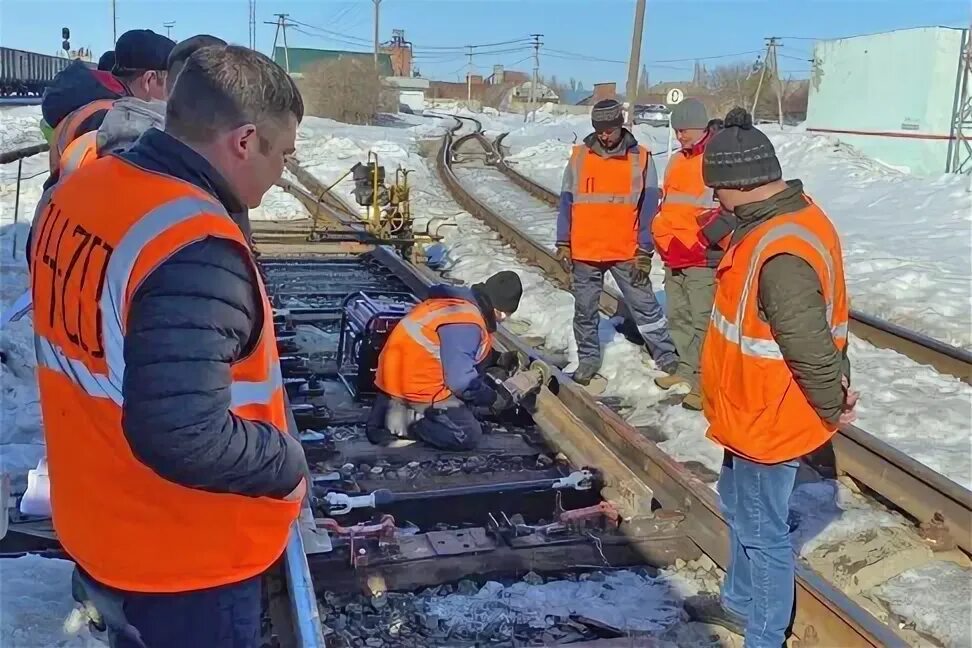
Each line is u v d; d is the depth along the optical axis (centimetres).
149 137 197
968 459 539
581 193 642
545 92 8881
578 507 479
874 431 589
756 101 4947
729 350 335
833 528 458
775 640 343
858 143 2575
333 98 4200
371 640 354
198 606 205
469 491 457
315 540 379
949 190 1597
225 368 181
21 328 686
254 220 1321
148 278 176
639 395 660
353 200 1616
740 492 346
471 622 367
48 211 202
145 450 175
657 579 404
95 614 311
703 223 591
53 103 475
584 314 668
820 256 314
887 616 395
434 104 8081
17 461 479
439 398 526
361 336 607
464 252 1174
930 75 2341
